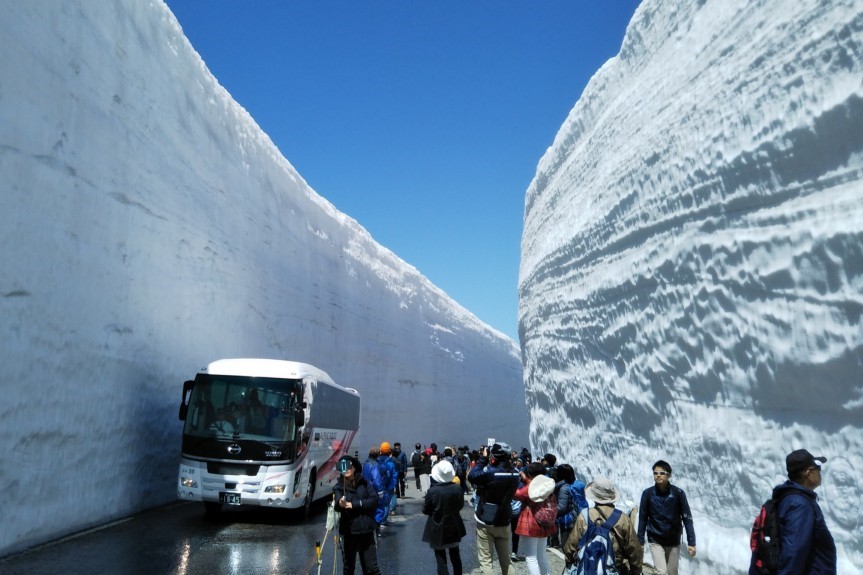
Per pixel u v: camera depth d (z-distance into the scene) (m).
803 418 5.06
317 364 22.67
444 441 37.50
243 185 16.86
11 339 6.95
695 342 6.58
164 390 11.36
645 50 9.06
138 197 10.49
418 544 8.81
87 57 8.91
